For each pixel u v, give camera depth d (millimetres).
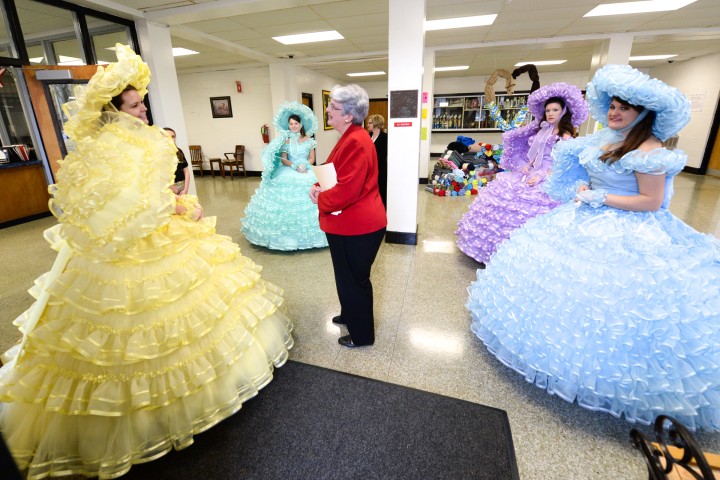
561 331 1487
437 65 9289
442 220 4777
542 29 5469
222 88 8734
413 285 2879
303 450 1435
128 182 1226
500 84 11703
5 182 4660
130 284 1273
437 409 1632
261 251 3637
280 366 1787
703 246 1485
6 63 3932
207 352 1413
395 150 3588
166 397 1308
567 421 1567
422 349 2074
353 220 1753
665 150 1341
